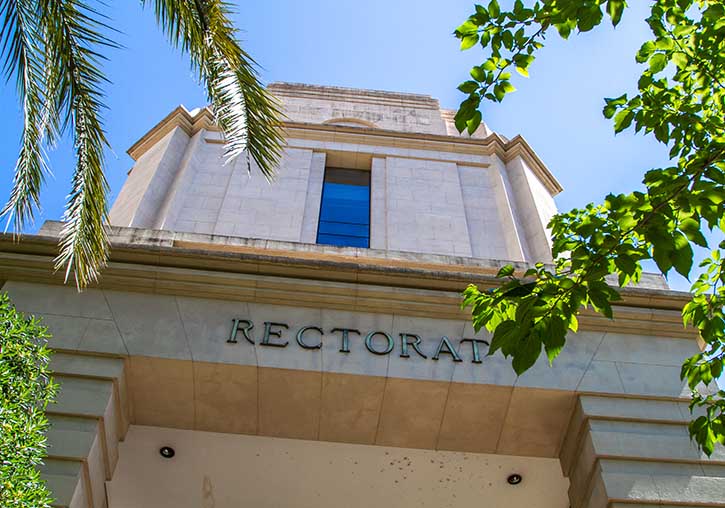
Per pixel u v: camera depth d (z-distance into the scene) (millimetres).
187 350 11562
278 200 18125
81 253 9961
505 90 9180
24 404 7277
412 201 18609
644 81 9773
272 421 11922
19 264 12305
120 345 11523
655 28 9820
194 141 19688
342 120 23734
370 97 25109
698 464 10773
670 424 11391
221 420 11922
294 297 12430
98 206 10273
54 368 11039
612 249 8141
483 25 9195
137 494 14555
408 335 12203
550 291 7961
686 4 9680
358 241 17734
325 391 11641
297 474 13914
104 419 10617
